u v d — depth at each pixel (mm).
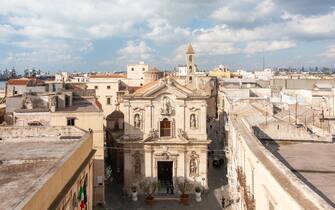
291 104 56844
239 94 76625
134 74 126312
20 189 18172
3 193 17531
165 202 50844
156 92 54125
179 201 50969
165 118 54594
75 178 23734
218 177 62062
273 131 27906
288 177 14156
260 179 18500
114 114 67938
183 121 54562
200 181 54562
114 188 57469
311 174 17078
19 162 23922
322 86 83938
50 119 48312
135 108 54312
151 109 54375
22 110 48938
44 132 35688
